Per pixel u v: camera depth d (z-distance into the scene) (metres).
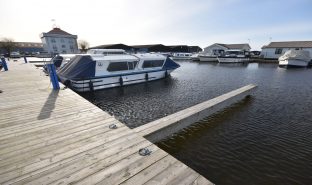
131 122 9.22
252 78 23.06
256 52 70.25
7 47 65.62
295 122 9.11
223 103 10.16
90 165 3.36
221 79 22.20
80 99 7.78
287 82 20.31
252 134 7.86
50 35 68.69
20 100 7.55
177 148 6.77
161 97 13.60
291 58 35.22
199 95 14.34
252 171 5.58
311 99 13.20
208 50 62.94
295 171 5.59
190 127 8.35
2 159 3.52
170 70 20.72
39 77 13.45
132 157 3.61
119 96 13.67
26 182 2.94
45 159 3.53
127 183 2.94
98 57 14.45
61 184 2.90
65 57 20.52
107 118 5.63
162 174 3.15
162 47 69.12
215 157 6.26
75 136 4.45
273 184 5.07
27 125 5.07
